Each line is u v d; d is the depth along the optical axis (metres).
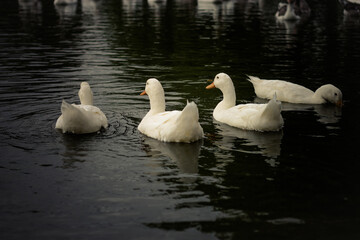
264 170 6.46
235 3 37.06
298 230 4.82
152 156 7.04
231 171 6.43
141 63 14.48
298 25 24.34
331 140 7.79
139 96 10.55
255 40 19.25
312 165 6.64
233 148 7.43
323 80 12.23
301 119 9.15
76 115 7.75
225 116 8.94
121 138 7.87
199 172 6.40
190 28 22.52
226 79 9.20
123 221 5.04
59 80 11.96
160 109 8.47
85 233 4.81
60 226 4.95
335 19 27.19
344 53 16.11
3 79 11.95
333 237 4.69
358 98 10.62
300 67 13.91
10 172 6.37
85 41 18.55
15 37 19.28
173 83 11.96
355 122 8.88
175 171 6.43
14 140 7.65
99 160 6.85
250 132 8.33
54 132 8.09
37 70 13.10
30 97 10.27
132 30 21.70
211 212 5.22
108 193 5.73
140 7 33.44
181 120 7.45
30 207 5.37
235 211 5.24
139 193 5.72
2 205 5.41
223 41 18.95
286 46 17.75
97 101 10.11
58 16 27.33
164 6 34.34
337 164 6.67
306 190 5.79
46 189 5.84
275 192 5.73
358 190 5.77
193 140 7.74
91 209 5.32
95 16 27.48
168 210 5.28
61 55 15.52
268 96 10.79
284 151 7.26
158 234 4.78
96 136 7.94
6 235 4.77
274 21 26.00
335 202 5.45
